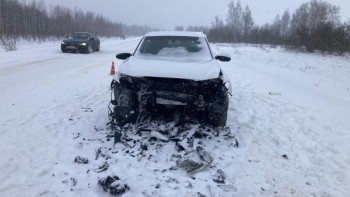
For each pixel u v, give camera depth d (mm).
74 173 3455
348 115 6875
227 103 4684
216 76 4586
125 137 4383
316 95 9133
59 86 8500
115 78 4918
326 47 23281
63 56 17406
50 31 44750
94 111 6004
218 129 4801
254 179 3549
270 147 4598
